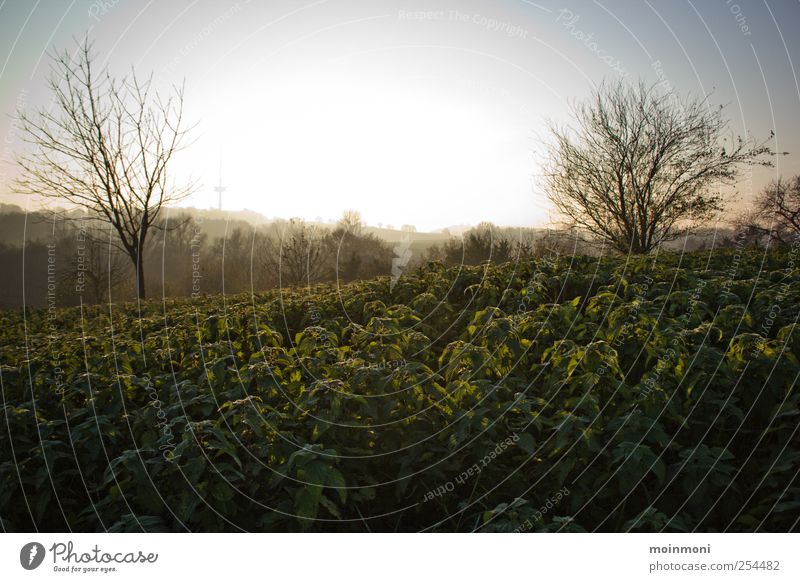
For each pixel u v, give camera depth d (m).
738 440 4.04
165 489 3.55
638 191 21.45
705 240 21.12
